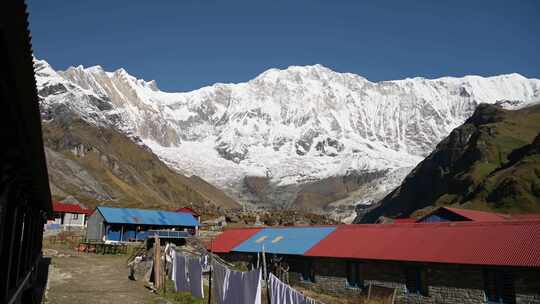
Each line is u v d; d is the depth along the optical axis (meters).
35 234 28.23
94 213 82.88
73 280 37.28
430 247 35.25
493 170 164.38
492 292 29.78
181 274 33.34
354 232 46.34
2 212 10.85
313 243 46.78
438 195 199.00
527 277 27.92
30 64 6.59
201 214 150.50
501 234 33.06
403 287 35.03
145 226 84.00
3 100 7.28
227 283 23.84
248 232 60.75
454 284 31.70
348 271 40.12
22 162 10.66
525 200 121.31
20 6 5.23
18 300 17.48
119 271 45.34
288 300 19.05
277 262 47.25
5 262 12.24
